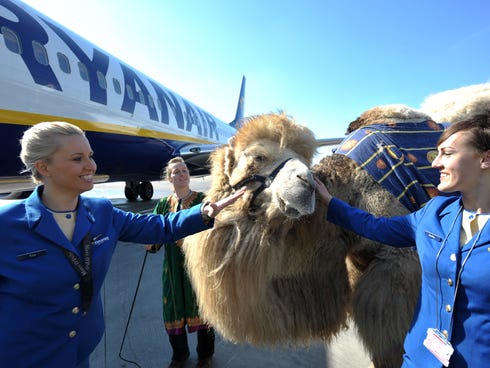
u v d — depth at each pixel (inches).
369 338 73.9
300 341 87.5
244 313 79.5
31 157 49.2
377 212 73.7
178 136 459.5
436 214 51.6
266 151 75.4
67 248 47.6
